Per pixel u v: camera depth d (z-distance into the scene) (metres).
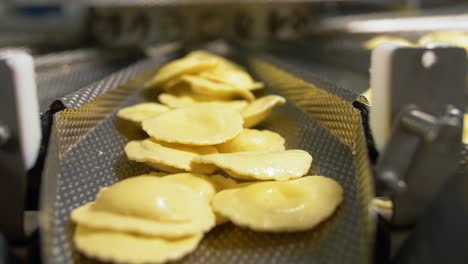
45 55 0.67
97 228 0.24
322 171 0.31
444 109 0.24
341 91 0.34
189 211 0.25
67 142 0.32
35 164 0.26
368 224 0.23
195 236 0.25
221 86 0.43
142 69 0.51
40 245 0.24
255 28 0.87
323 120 0.36
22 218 0.24
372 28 0.82
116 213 0.25
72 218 0.25
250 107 0.39
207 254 0.24
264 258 0.24
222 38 0.89
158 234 0.24
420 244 0.25
